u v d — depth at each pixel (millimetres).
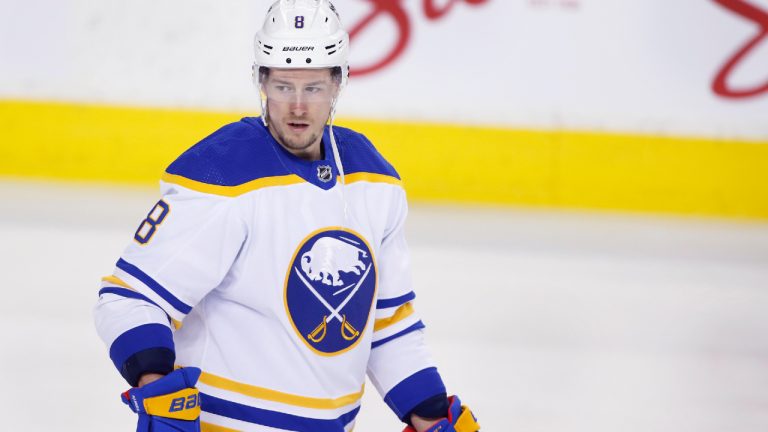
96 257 20828
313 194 6516
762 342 18062
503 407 14188
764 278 22406
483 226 25250
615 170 27672
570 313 19125
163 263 6328
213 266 6367
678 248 24531
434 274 21062
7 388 13797
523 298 19875
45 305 17703
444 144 27250
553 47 27188
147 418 6078
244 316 6590
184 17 26750
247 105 27078
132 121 26875
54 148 26953
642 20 27234
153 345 6199
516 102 27297
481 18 26953
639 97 27484
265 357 6582
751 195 27938
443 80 27109
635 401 14789
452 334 17453
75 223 23156
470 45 27031
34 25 26578
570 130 27453
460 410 7141
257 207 6379
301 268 6461
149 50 26781
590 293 20516
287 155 6527
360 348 6773
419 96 27109
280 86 6324
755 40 27375
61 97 26797
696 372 16281
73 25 26609
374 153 7020
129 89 26844
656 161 27688
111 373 14562
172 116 26906
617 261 23031
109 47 26719
